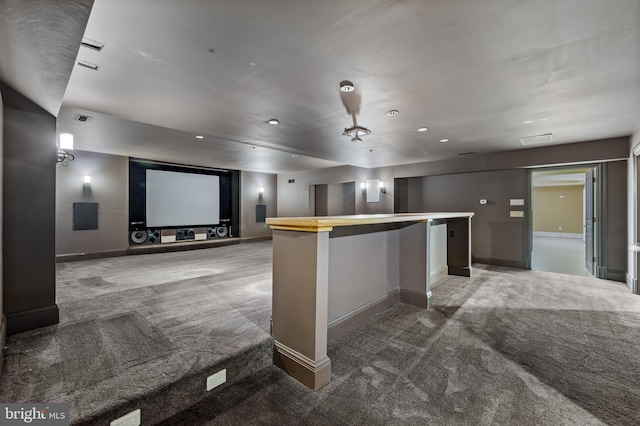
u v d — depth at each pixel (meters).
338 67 2.28
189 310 2.99
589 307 3.41
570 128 3.93
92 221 6.11
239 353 2.08
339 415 1.68
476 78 2.46
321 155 6.06
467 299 3.69
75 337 2.33
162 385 1.72
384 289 3.29
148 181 7.29
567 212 11.45
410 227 3.46
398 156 6.09
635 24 1.72
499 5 1.56
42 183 2.54
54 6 1.30
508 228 5.75
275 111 3.31
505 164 5.58
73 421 1.44
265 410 1.73
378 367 2.15
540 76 2.41
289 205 9.61
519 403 1.76
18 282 2.43
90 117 3.58
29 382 1.73
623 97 2.85
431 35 1.86
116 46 1.98
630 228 4.26
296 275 2.06
